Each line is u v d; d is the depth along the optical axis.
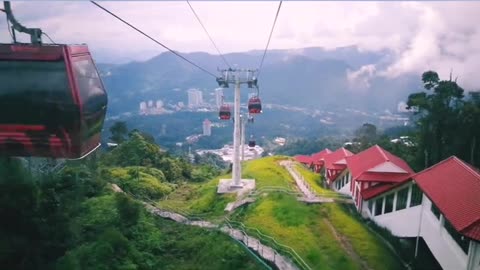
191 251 24.38
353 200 35.06
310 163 67.06
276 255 21.78
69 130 11.90
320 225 27.72
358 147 80.12
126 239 23.03
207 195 37.72
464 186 19.94
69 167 28.36
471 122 38.69
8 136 11.88
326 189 44.88
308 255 22.05
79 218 23.61
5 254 13.88
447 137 41.53
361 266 22.30
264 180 42.16
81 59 12.62
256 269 20.47
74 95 11.59
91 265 19.48
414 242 24.98
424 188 22.52
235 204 32.38
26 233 14.95
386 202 28.80
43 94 11.52
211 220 29.69
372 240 26.23
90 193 31.19
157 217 30.31
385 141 67.50
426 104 42.25
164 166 55.25
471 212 17.55
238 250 22.44
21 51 11.55
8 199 14.49
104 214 26.33
